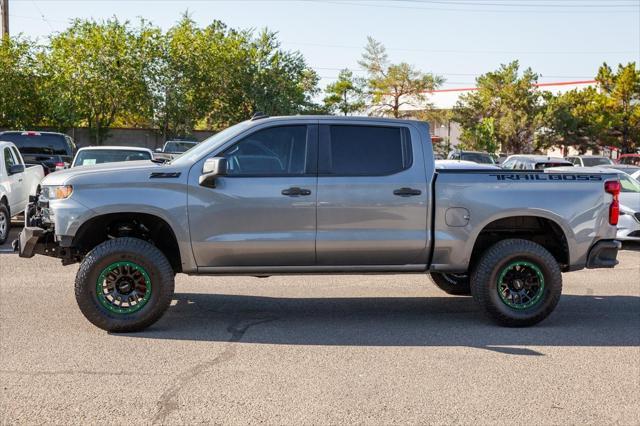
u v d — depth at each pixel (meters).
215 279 9.75
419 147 7.11
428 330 7.08
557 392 5.24
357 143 7.05
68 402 4.88
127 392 5.09
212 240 6.80
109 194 6.65
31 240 6.88
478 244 7.63
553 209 7.14
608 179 7.29
